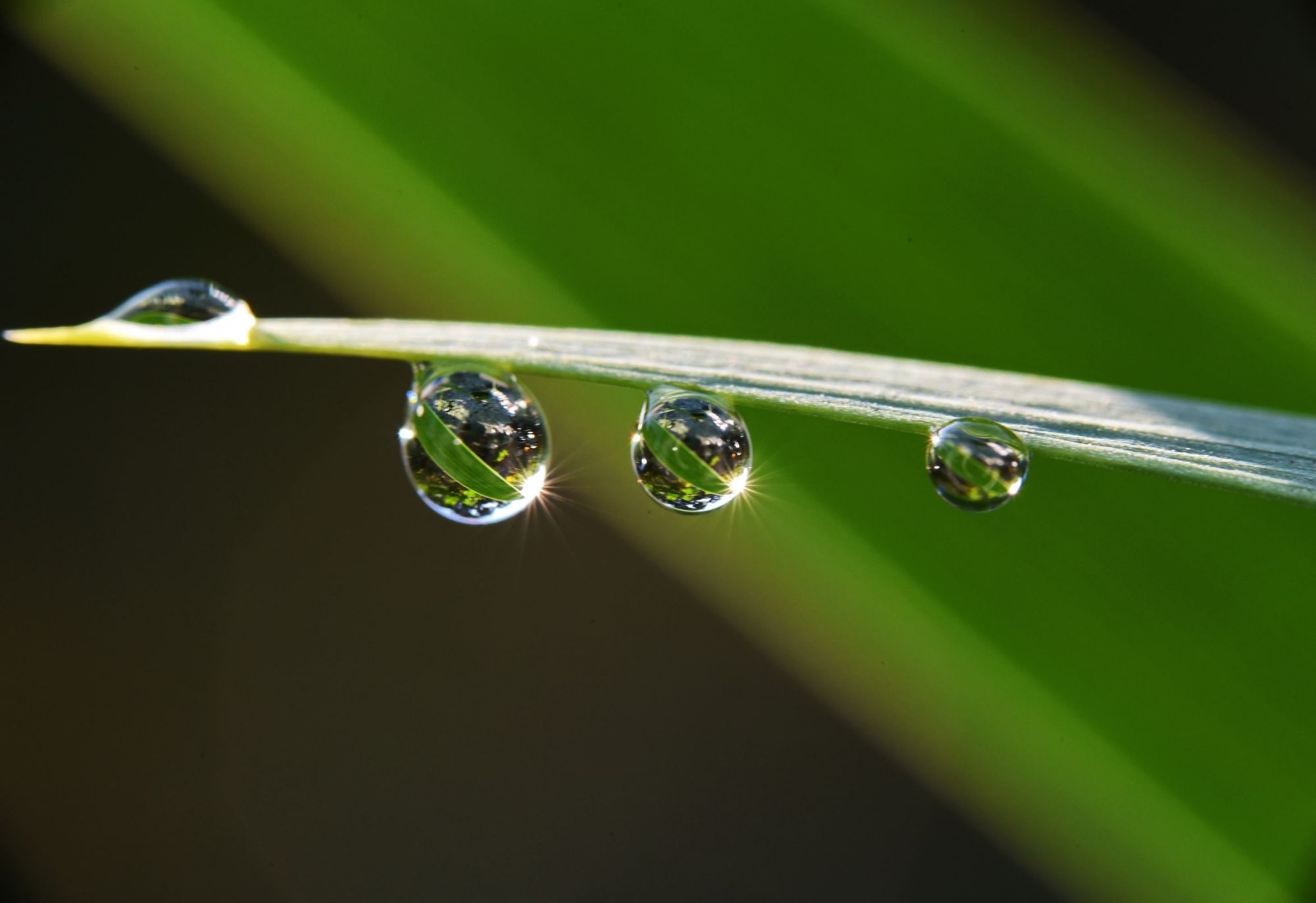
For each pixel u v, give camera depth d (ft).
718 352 0.25
